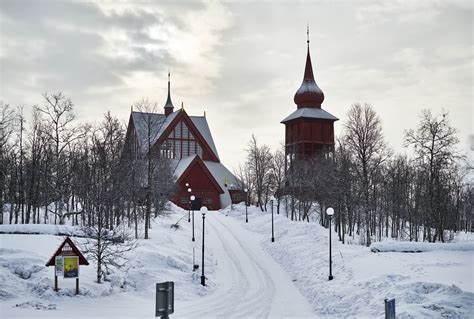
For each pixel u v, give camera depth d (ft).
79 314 90.94
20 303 93.40
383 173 288.71
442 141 187.21
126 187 192.65
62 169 214.28
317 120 383.04
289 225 229.25
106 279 114.62
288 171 321.52
